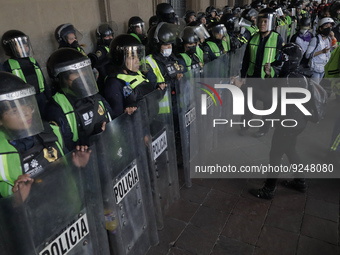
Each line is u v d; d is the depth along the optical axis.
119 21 5.24
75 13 4.48
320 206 2.74
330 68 3.39
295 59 2.45
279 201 2.84
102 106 1.91
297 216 2.63
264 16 3.50
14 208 1.09
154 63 2.78
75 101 1.76
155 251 2.28
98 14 4.92
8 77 1.27
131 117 1.88
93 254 1.64
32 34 3.90
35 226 1.23
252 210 2.72
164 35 2.74
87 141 1.57
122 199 1.88
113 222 1.79
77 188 1.44
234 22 4.70
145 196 2.15
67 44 3.76
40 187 1.23
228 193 2.96
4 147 1.32
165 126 2.50
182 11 8.79
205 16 6.65
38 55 4.03
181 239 2.40
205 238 2.41
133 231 2.05
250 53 3.80
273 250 2.27
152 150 2.29
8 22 3.57
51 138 1.51
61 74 1.63
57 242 1.37
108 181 1.68
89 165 1.50
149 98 2.20
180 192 2.99
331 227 2.49
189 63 3.24
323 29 4.52
